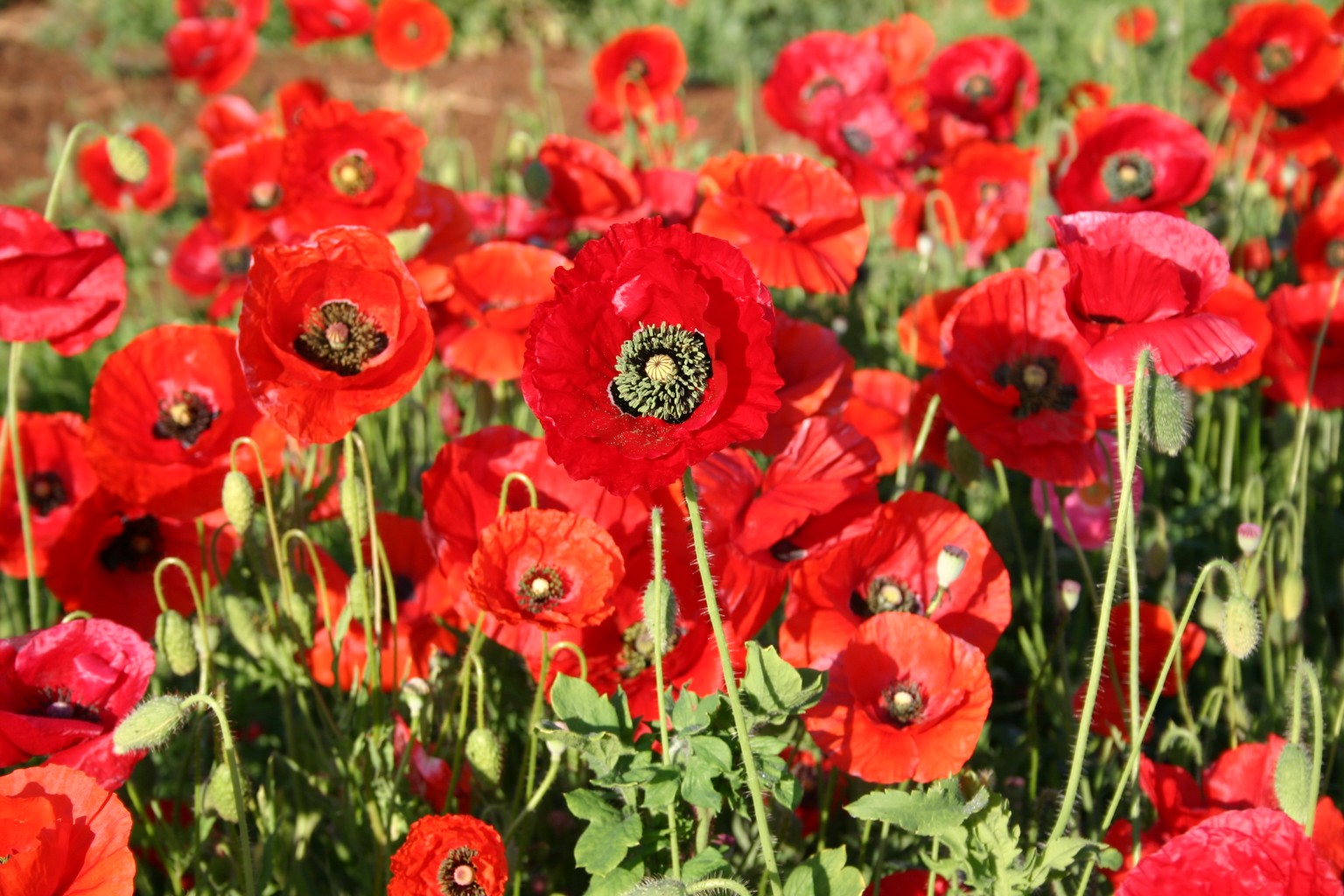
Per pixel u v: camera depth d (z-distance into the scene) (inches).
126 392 42.6
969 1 131.6
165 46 75.8
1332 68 55.4
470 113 121.9
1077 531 46.4
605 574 38.7
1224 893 36.3
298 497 43.4
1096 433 43.2
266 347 39.9
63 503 45.3
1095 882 40.9
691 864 37.6
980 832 38.3
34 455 44.9
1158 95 80.5
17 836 35.7
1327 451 52.2
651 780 37.5
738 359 35.7
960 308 42.8
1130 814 40.3
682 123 71.7
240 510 40.1
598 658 40.6
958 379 43.0
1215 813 40.2
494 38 143.3
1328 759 43.3
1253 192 64.1
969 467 43.6
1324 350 46.6
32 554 43.6
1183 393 38.6
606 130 70.0
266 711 46.3
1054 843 37.9
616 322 35.9
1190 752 43.7
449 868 37.4
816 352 42.8
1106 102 70.9
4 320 42.7
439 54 68.2
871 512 41.2
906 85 68.5
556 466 41.4
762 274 45.9
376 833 41.1
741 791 40.0
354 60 141.0
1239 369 46.1
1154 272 37.8
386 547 43.6
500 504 40.1
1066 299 38.7
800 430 41.2
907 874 40.9
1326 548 51.3
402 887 37.4
